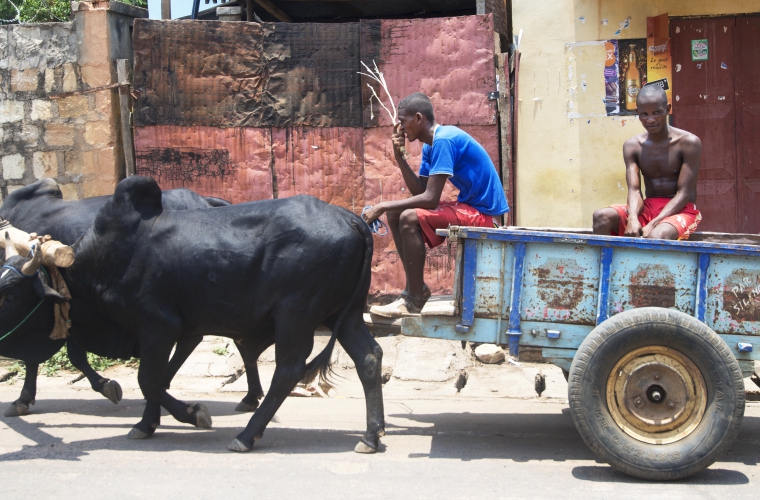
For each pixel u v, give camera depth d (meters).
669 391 3.85
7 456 4.23
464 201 4.73
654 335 3.78
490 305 4.13
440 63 7.23
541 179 7.46
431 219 4.48
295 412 5.30
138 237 4.37
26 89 7.64
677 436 3.83
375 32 7.27
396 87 7.29
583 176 7.40
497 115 7.32
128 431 4.80
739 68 7.35
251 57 7.36
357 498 3.55
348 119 7.39
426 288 4.52
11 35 7.61
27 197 5.54
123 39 7.72
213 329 4.51
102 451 4.32
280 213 4.30
